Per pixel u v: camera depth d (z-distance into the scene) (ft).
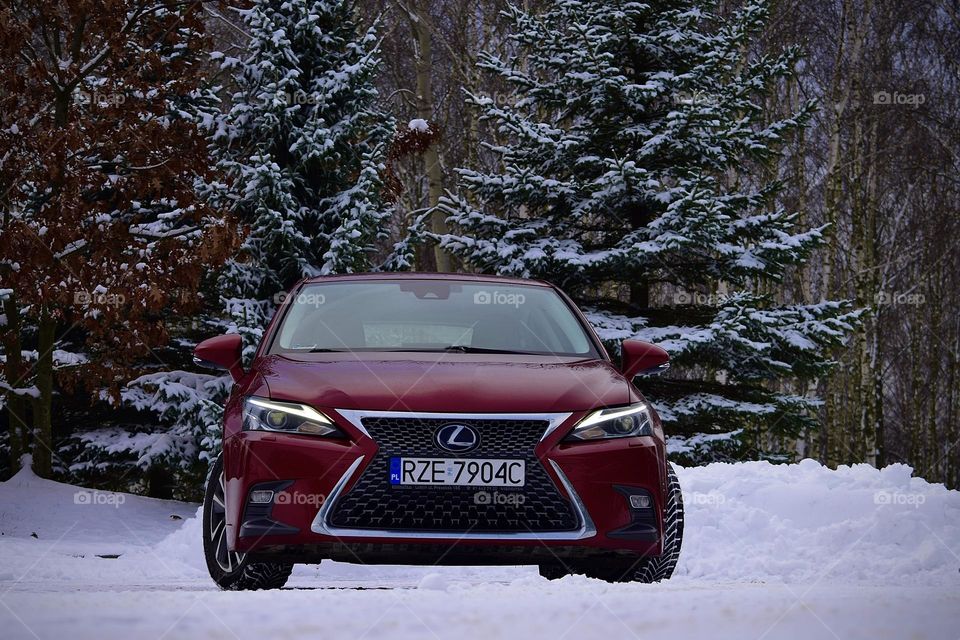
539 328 18.16
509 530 13.70
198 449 61.21
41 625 2.97
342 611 3.35
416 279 19.72
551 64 72.38
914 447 145.38
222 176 60.85
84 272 54.19
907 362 168.35
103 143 55.77
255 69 64.23
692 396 67.05
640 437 14.65
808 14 132.98
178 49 64.54
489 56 73.61
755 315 64.75
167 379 60.08
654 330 65.51
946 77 137.28
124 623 3.03
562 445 13.99
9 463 67.56
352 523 13.66
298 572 25.93
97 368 56.13
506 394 14.19
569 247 68.18
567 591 5.24
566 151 70.44
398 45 125.29
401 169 124.36
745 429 65.87
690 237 63.57
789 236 69.15
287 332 17.85
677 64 72.49
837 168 109.50
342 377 14.78
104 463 63.31
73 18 55.57
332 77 64.69
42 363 58.39
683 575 27.17
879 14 130.11
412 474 13.65
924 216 141.79
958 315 150.10
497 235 69.51
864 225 129.39
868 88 129.39
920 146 136.46
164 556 32.37
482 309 18.54
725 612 3.26
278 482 13.91
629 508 14.16
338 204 63.16
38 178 54.08
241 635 2.89
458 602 3.66
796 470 35.99
